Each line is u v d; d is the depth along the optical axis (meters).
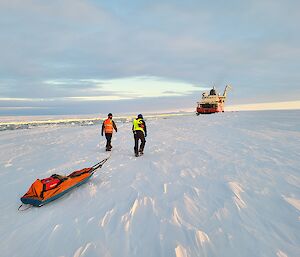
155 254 3.43
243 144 10.58
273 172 6.35
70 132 21.03
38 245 3.89
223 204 4.73
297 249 3.34
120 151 11.28
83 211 4.94
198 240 3.64
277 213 4.28
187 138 14.02
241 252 3.36
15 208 5.33
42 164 9.17
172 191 5.59
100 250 3.61
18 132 22.72
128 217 4.50
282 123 18.61
